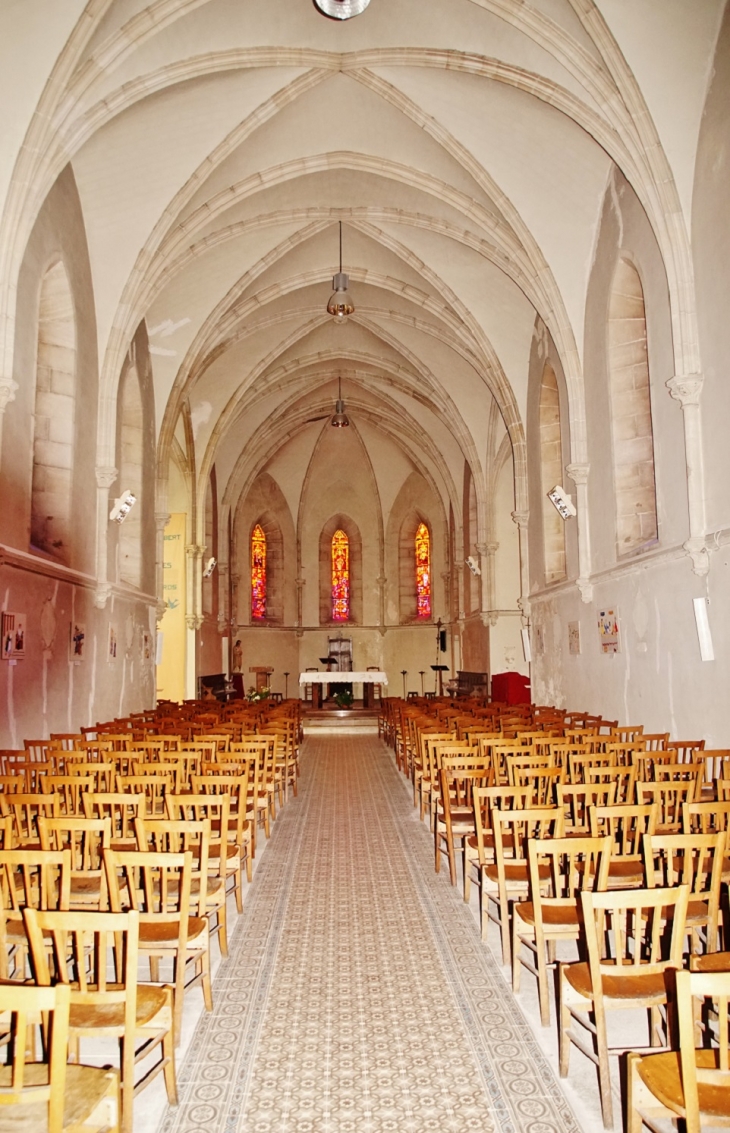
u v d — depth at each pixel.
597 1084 4.36
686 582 10.52
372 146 15.74
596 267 14.27
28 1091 2.84
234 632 32.97
